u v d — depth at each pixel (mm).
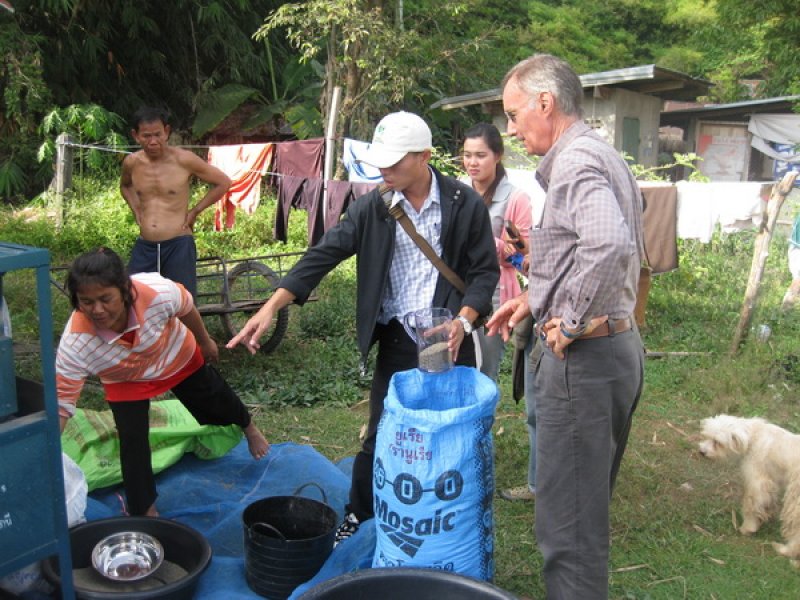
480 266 3350
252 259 7086
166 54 16531
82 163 13016
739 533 4016
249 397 5598
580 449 2707
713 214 6648
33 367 5859
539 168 2787
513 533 3863
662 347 7012
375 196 3311
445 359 3076
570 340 2574
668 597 3430
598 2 28078
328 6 12141
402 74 12859
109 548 3160
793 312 7938
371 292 3312
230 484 4184
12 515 2523
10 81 13625
